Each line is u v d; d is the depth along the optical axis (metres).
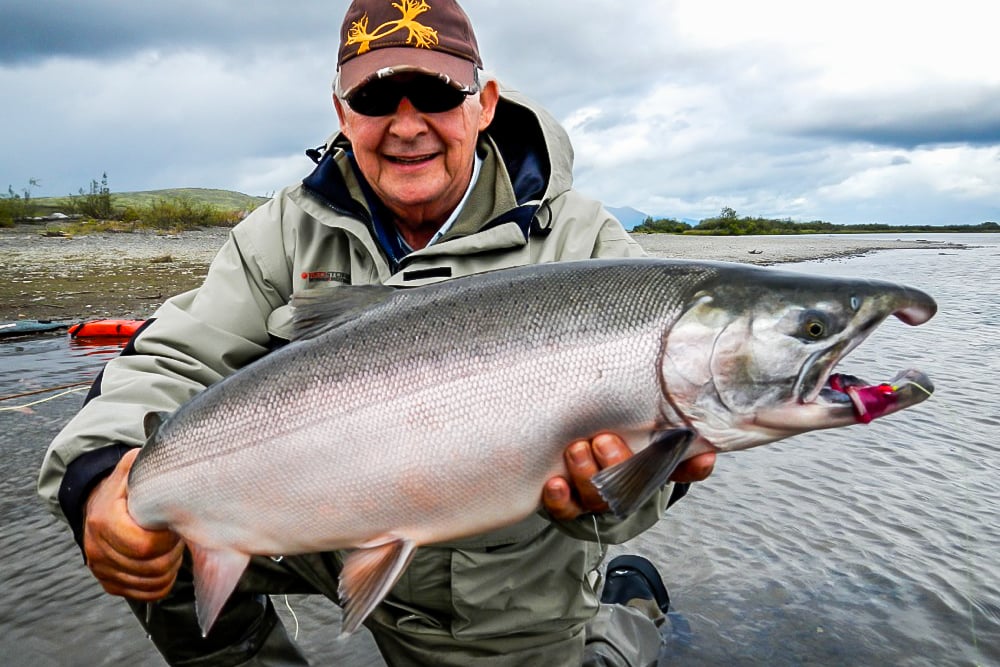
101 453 0.62
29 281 3.61
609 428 0.56
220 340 0.73
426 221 0.76
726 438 0.57
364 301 0.61
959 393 1.74
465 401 0.56
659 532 1.07
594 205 0.77
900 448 1.37
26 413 1.56
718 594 0.92
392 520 0.57
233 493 0.57
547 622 0.69
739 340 0.56
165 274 3.99
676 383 0.56
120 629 0.83
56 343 2.31
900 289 0.57
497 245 0.70
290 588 0.77
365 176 0.72
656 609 0.86
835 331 0.56
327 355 0.58
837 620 0.86
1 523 1.06
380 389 0.56
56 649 0.80
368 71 0.67
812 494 1.18
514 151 0.79
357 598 0.56
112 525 0.58
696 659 0.80
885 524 1.08
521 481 0.56
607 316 0.57
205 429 0.58
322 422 0.56
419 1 0.68
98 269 4.20
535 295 0.58
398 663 0.74
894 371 1.97
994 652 0.80
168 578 0.61
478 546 0.66
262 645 0.78
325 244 0.76
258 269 0.76
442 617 0.70
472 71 0.71
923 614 0.87
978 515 1.10
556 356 0.56
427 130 0.69
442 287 0.60
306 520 0.57
